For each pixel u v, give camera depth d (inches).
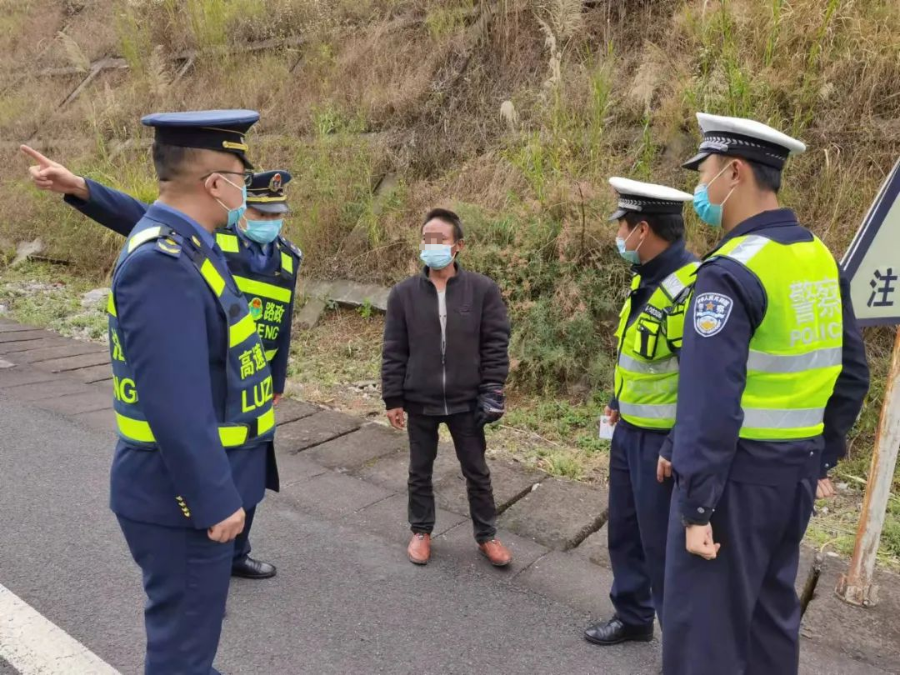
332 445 170.7
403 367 119.0
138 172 354.9
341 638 98.9
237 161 68.9
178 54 435.2
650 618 98.7
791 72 205.3
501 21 285.1
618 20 264.1
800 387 68.6
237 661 93.3
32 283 343.0
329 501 141.9
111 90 409.7
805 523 71.9
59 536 123.4
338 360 232.4
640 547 96.9
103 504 135.9
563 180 215.8
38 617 99.8
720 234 192.5
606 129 237.0
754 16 219.1
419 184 269.3
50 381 215.0
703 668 70.2
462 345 114.2
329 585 112.4
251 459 73.3
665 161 217.5
